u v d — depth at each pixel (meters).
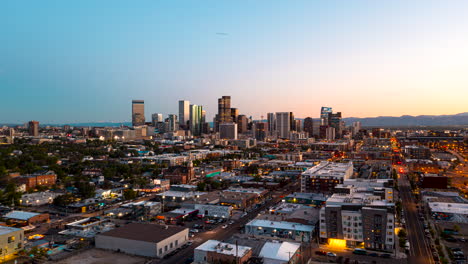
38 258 143.62
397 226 193.25
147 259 145.00
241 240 154.88
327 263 140.50
